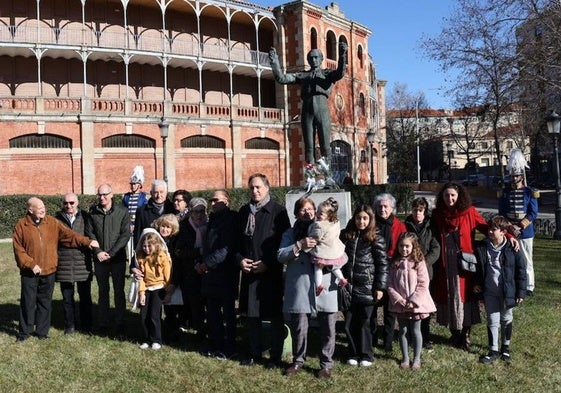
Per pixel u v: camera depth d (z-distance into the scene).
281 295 6.34
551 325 7.59
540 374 5.87
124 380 5.84
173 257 7.15
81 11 30.73
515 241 6.43
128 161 29.33
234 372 6.05
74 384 5.73
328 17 37.59
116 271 7.79
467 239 6.70
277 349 6.29
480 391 5.42
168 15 34.03
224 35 36.56
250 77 38.12
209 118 32.12
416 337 6.08
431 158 71.12
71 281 7.59
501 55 21.23
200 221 7.20
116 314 7.80
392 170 60.88
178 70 34.75
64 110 27.47
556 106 21.14
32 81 29.69
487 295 6.46
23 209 21.11
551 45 19.41
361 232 6.26
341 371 6.03
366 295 6.11
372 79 45.34
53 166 27.36
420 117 66.50
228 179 33.22
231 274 6.61
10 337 7.45
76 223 7.80
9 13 29.03
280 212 6.39
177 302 7.10
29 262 7.14
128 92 32.50
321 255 5.79
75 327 8.09
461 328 6.73
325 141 9.31
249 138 34.16
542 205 30.81
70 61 30.72
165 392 5.51
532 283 9.12
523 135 32.44
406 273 6.16
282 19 36.22
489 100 22.48
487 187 41.44
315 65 9.27
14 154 26.39
